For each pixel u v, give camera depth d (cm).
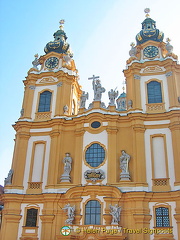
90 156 3425
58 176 3406
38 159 3591
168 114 3431
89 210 3127
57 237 2980
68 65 4094
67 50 4409
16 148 3666
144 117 3481
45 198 3247
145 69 3816
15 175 3475
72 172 3409
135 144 3369
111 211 3014
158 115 3462
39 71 4178
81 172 3347
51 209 3209
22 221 3256
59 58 4228
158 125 3434
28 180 3462
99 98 3719
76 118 3612
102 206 3098
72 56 4403
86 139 3509
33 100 3956
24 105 3928
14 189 3391
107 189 3127
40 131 3706
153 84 3731
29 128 3738
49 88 3991
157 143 3388
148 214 3034
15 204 3319
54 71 4069
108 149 3397
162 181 3181
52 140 3588
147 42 4044
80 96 4072
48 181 3375
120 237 2858
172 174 3184
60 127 3634
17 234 3206
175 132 3316
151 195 3091
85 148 3459
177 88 3628
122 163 3294
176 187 3086
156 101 3628
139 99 3638
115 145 3416
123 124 3541
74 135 3600
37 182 3425
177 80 3700
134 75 3772
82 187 3164
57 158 3475
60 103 3822
